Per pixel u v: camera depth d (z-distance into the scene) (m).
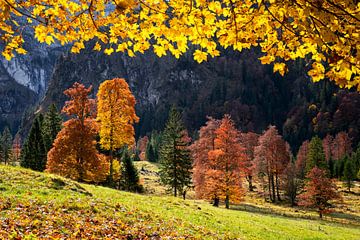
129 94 36.47
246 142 82.06
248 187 75.56
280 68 5.76
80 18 5.27
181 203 24.50
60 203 14.97
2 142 113.81
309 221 39.53
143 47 5.41
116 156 56.78
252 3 5.02
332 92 179.12
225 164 39.88
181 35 5.07
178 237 13.52
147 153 119.19
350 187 80.50
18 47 5.46
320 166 82.56
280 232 22.20
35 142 54.47
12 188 16.48
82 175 35.91
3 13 4.82
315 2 4.28
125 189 52.41
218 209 29.08
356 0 4.39
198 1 4.90
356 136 148.38
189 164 49.75
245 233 19.09
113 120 35.91
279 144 63.53
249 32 5.34
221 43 5.42
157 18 5.00
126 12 5.08
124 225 13.52
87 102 37.03
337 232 28.86
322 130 159.25
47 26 5.31
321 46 5.03
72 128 35.97
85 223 12.53
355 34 4.52
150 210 18.16
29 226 10.91
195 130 182.25
